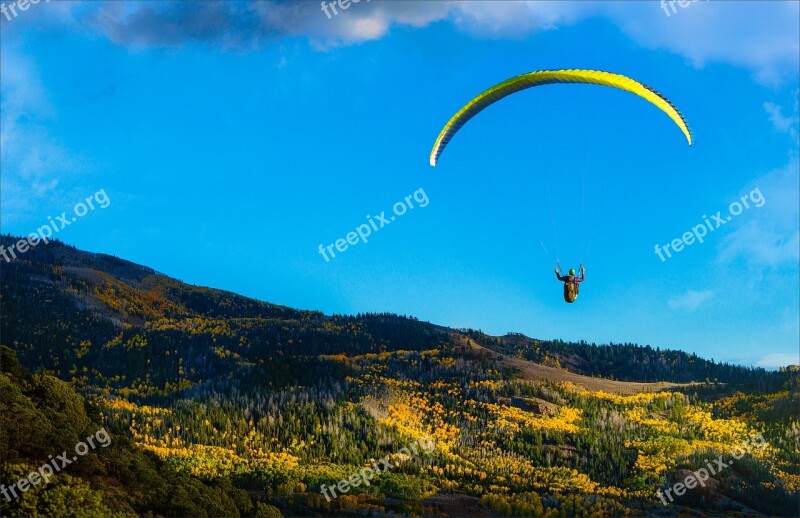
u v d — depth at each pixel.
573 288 56.12
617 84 60.94
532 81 63.62
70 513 70.31
